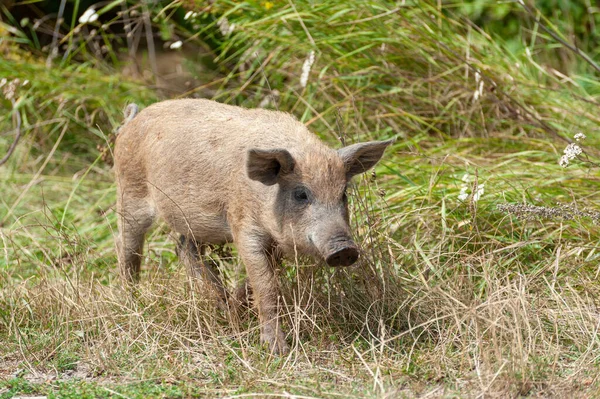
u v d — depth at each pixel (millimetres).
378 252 10164
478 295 9977
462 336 8734
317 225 8703
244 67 16625
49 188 15258
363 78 14188
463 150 13133
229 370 8391
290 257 9688
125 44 20656
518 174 12016
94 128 16734
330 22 14258
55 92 16578
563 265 10266
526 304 8820
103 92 16719
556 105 13781
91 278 10094
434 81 13828
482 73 13719
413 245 10852
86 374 8617
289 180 8953
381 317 9344
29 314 10117
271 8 14461
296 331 8859
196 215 10008
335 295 9828
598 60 17172
